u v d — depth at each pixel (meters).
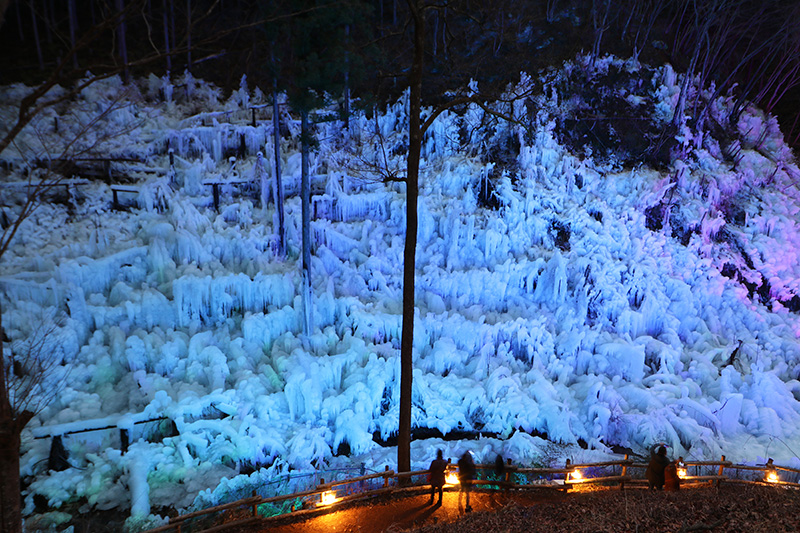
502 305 20.50
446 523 9.34
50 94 20.00
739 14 28.33
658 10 28.95
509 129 23.88
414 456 14.96
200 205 19.58
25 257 16.12
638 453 16.09
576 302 20.38
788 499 9.63
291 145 22.05
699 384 18.56
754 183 25.86
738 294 22.03
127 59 22.53
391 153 23.09
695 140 25.94
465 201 22.11
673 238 23.11
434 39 26.47
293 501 12.45
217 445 14.29
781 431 16.89
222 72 24.56
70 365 14.82
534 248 21.62
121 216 18.33
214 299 17.59
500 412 16.75
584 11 29.72
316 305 18.28
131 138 20.00
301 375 15.79
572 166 23.50
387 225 21.64
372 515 10.34
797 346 20.22
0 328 7.35
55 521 12.06
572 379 18.56
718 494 10.50
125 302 16.30
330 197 21.00
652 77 27.31
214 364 16.02
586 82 26.58
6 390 7.55
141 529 11.77
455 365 18.23
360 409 16.02
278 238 19.52
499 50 26.66
